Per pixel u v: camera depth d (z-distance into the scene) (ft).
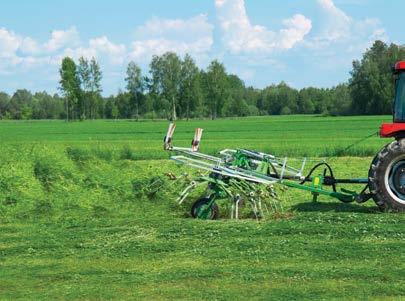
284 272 22.31
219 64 395.14
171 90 386.11
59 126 277.85
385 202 33.12
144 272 23.32
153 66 389.39
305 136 143.23
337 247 25.29
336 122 229.66
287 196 41.57
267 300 19.66
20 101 520.83
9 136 174.50
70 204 37.88
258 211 34.12
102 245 27.63
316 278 21.63
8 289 21.83
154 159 82.94
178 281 21.91
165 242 27.50
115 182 40.88
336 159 75.51
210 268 23.29
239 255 25.00
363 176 54.24
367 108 272.72
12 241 29.25
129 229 30.25
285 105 501.97
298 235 27.78
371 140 119.96
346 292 20.13
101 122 353.72
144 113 402.31
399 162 33.06
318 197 41.52
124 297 20.48
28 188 39.78
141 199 39.34
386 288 20.34
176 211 37.19
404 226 28.32
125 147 86.38
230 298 19.97
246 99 515.91
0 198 37.81
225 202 35.68
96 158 50.03
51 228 32.37
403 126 33.83
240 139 136.98
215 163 37.19
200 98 388.37
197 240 27.68
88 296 20.70
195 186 34.65
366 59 262.67
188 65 387.96
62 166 43.78
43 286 22.09
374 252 24.49
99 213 36.91
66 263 25.03
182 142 129.29
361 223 29.27
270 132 170.91
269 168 37.14
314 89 499.51
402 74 34.88
